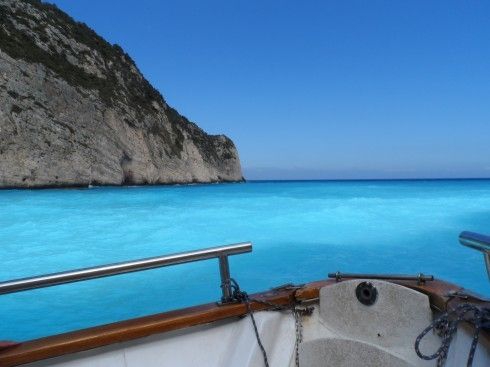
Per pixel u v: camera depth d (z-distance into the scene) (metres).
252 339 2.20
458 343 1.94
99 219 20.09
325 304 2.42
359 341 2.25
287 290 2.57
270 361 2.23
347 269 11.52
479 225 17.86
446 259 12.42
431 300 2.20
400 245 14.01
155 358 2.11
